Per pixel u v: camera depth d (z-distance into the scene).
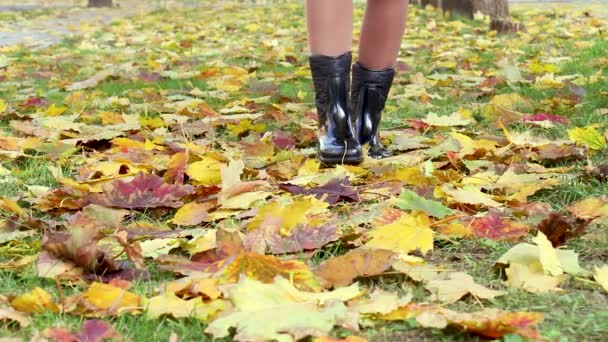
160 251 2.05
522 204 2.35
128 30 10.13
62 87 5.15
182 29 10.06
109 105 4.34
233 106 4.26
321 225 2.09
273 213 2.16
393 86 4.89
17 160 3.15
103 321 1.59
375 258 1.81
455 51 6.59
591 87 4.28
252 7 14.20
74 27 10.46
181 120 3.77
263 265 1.72
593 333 1.56
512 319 1.50
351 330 1.57
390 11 2.99
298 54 6.73
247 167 2.84
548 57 6.05
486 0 9.91
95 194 2.48
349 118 2.95
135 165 2.86
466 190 2.47
